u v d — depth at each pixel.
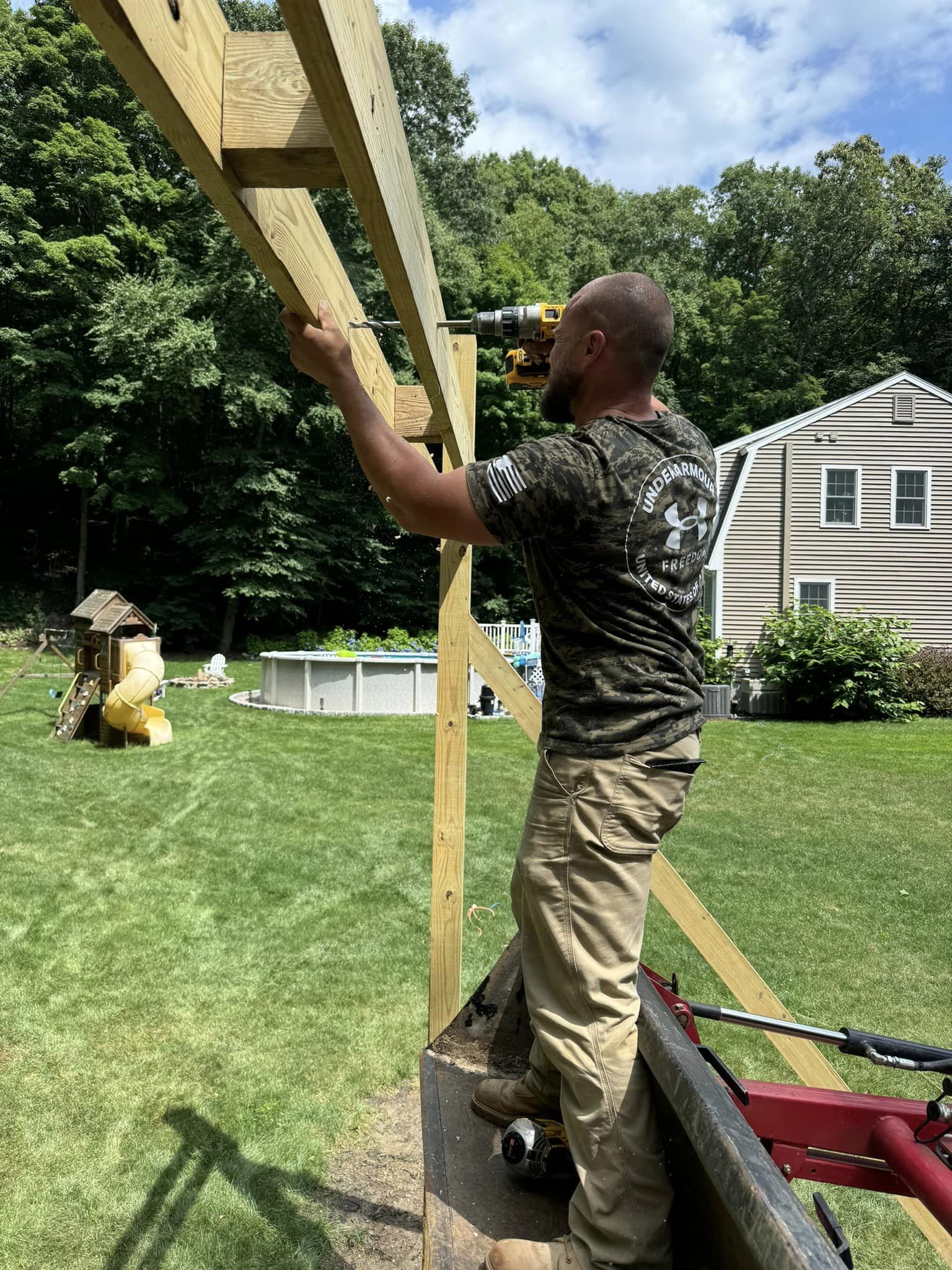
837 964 4.33
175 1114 2.86
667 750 1.17
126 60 0.70
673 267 35.69
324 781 7.74
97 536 24.31
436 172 27.34
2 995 3.62
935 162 34.84
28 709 10.73
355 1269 2.24
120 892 4.88
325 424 20.70
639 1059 1.16
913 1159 1.24
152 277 20.47
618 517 1.13
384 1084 3.08
